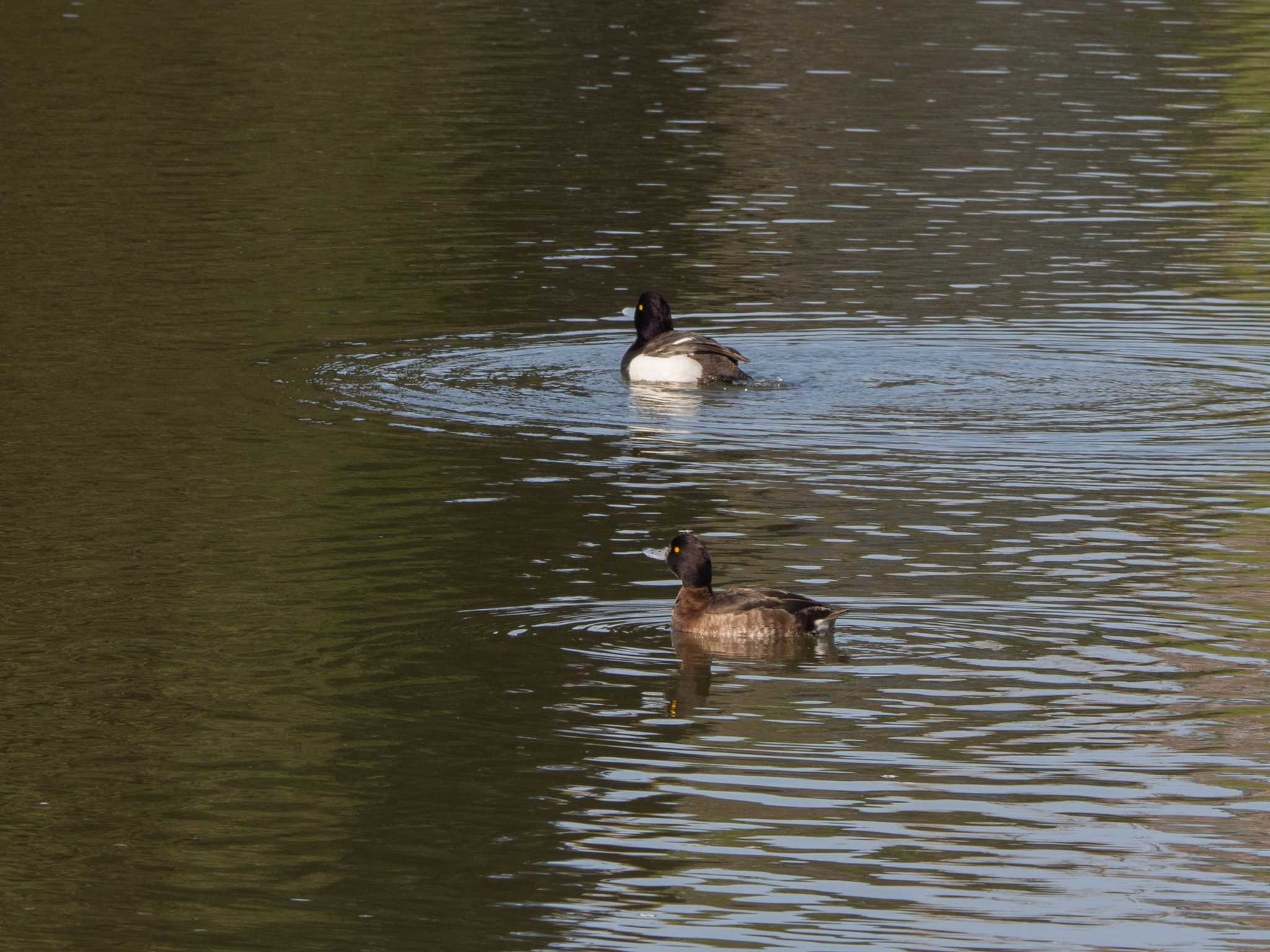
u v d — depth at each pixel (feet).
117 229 101.19
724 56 156.76
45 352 78.38
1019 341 82.02
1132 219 106.42
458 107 135.95
